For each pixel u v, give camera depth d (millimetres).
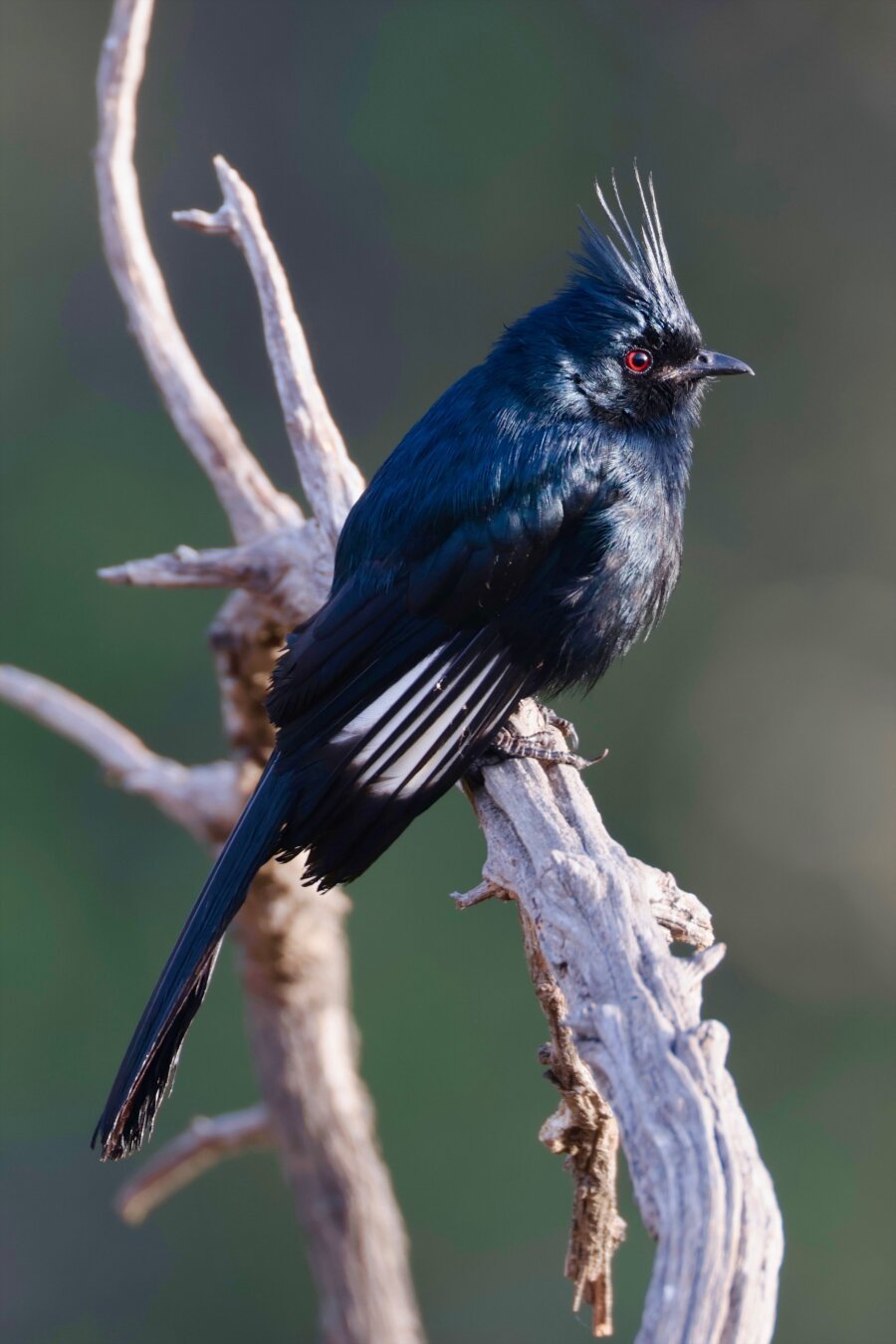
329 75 20109
